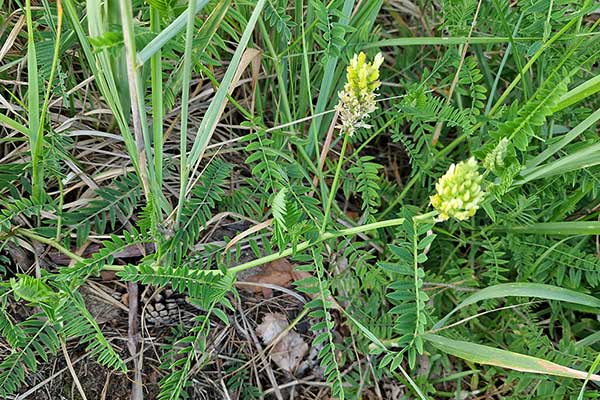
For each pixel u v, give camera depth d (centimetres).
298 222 51
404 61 71
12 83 56
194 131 64
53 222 53
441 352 62
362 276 59
